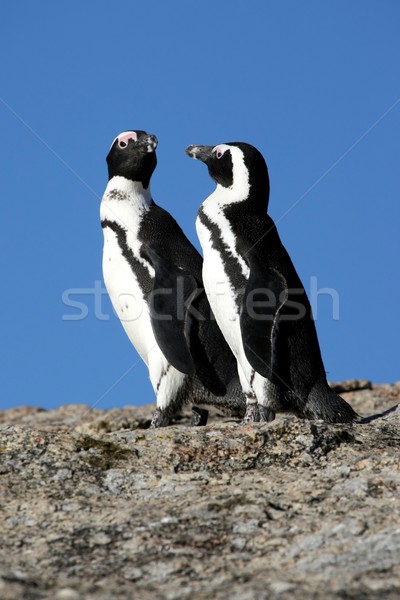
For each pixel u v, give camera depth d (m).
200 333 19.27
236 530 12.19
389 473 14.16
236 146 19.72
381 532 11.67
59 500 13.73
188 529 12.28
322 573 10.60
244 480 14.34
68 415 29.50
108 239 20.41
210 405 19.53
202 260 20.17
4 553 11.79
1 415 31.86
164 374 19.14
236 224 18.83
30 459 15.27
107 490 14.21
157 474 14.69
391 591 9.91
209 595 10.07
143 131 21.17
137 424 23.14
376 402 26.30
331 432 15.97
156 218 20.45
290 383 18.11
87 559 11.48
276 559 11.23
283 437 15.79
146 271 19.67
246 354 17.70
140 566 11.20
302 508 12.87
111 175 21.17
